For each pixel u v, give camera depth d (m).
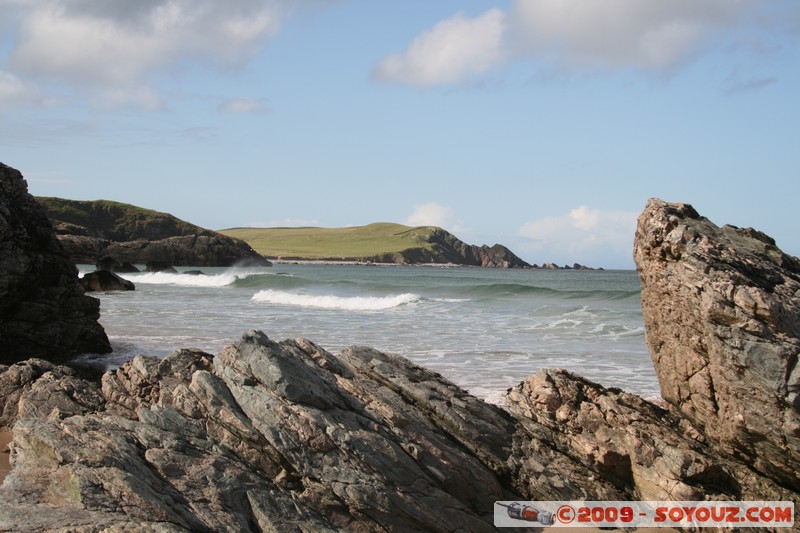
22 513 8.85
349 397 12.95
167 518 9.12
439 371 23.23
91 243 133.25
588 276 153.88
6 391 15.48
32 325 22.59
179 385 12.69
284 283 73.75
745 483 12.45
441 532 11.04
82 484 9.38
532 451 13.48
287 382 12.01
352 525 10.78
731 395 11.88
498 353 27.30
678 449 12.46
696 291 12.30
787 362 11.12
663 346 13.80
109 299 49.50
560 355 26.88
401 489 11.16
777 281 12.25
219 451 11.20
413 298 51.88
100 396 14.23
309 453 11.19
